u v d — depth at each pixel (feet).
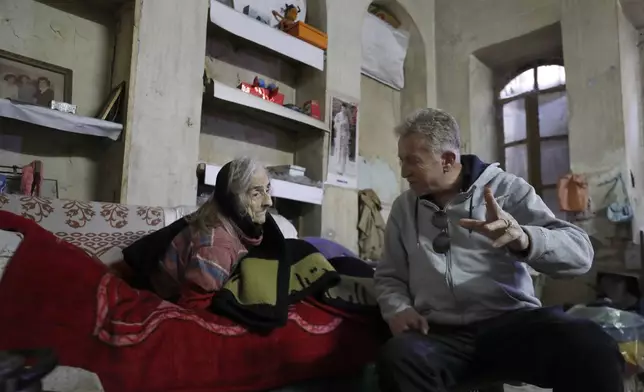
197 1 9.91
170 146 9.20
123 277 5.30
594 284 12.17
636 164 12.60
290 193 11.40
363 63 15.49
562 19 13.74
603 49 12.84
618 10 12.71
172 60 9.37
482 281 4.52
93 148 8.95
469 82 16.14
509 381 4.53
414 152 4.69
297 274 5.59
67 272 4.08
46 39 8.55
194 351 4.18
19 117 7.20
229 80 12.06
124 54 8.91
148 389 3.86
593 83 12.89
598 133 12.66
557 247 4.00
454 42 16.65
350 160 13.73
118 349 3.82
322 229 12.67
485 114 16.57
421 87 16.83
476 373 4.52
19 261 4.00
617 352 3.84
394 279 5.28
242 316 4.63
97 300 4.02
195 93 9.73
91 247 5.52
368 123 15.96
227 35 11.89
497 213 3.80
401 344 4.10
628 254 11.83
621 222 11.97
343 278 6.12
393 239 5.31
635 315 7.54
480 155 16.10
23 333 3.64
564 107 15.17
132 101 8.61
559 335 3.91
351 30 14.08
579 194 12.58
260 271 5.09
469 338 4.45
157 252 5.04
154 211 6.74
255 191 5.16
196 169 9.71
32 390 2.01
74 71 8.84
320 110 13.16
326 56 13.23
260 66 12.87
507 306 4.51
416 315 4.67
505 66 16.78
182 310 4.42
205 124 11.45
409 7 16.43
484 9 15.94
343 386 5.38
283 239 5.52
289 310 5.18
